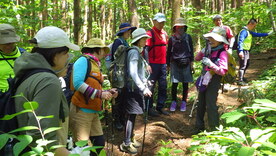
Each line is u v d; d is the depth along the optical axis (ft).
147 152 12.82
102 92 8.87
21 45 16.78
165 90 16.99
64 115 5.47
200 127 13.69
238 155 3.82
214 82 12.63
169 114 17.11
